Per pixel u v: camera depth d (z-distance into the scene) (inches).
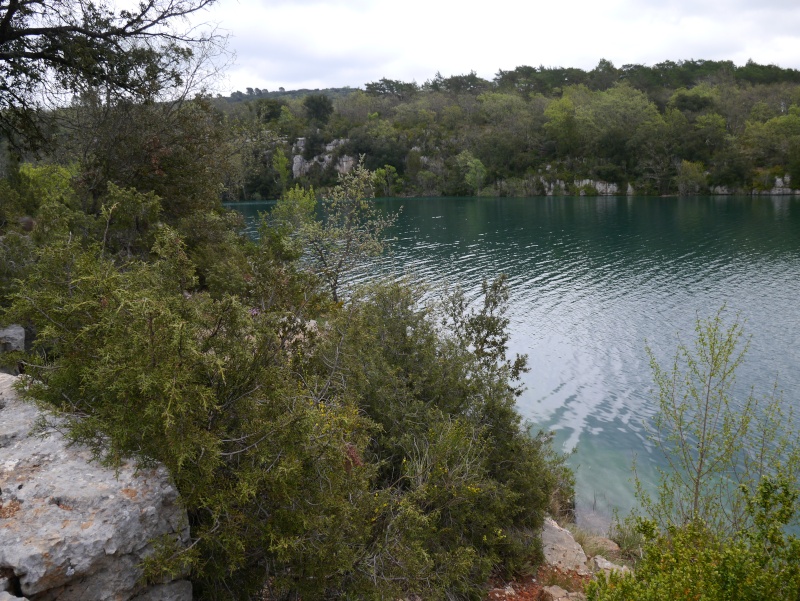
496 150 5521.7
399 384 327.3
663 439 721.0
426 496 247.0
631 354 1042.1
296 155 5949.8
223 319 185.2
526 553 307.0
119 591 138.1
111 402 167.0
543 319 1267.2
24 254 326.0
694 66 7514.8
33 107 538.6
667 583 164.2
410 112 6589.6
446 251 2043.6
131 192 383.9
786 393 840.3
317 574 175.0
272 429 172.4
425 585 224.8
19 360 192.7
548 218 3208.7
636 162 5098.4
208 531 155.2
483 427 326.0
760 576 161.3
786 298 1358.3
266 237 637.9
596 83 7386.8
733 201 3939.5
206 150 627.8
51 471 152.3
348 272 807.1
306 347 263.1
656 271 1715.1
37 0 463.2
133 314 159.5
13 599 120.0
